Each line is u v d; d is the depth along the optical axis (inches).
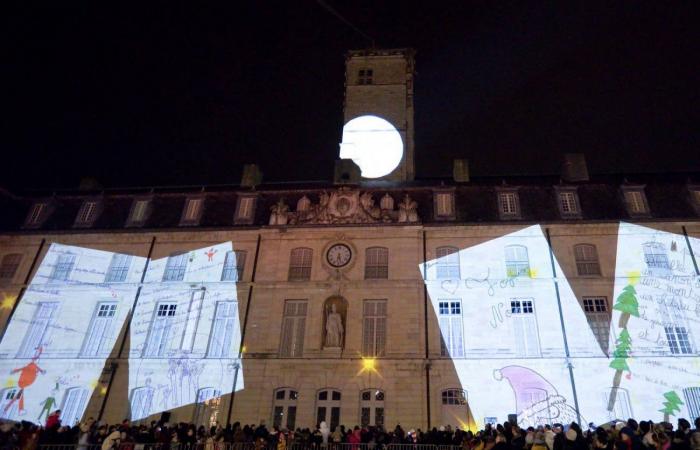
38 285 1250.0
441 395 1050.1
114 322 1197.7
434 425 1015.0
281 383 1087.0
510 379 1045.2
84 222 1334.9
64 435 791.1
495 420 1018.1
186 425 844.0
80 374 1138.7
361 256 1200.2
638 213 1184.2
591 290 1116.5
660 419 978.7
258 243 1246.3
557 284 1128.2
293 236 1240.8
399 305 1136.2
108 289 1235.2
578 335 1074.7
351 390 1065.5
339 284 1171.3
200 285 1210.6
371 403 1056.2
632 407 994.7
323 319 1146.7
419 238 1211.2
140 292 1223.5
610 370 1029.2
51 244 1298.0
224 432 831.1
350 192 1275.8
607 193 1232.2
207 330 1165.1
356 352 1098.7
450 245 1197.1
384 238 1211.9
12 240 1312.7
